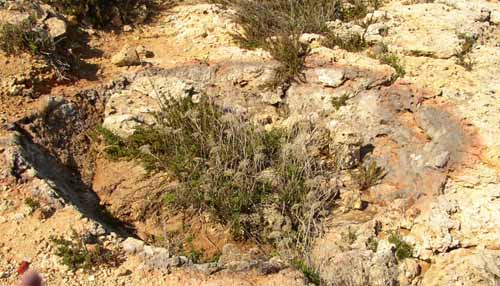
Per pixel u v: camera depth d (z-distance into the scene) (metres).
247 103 3.83
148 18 4.49
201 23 4.37
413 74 3.80
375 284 2.81
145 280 2.58
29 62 3.65
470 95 3.65
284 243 3.02
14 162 2.97
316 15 4.26
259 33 4.14
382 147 3.65
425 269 3.01
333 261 2.90
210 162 3.36
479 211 3.11
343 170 3.54
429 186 3.32
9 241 2.67
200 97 3.74
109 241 2.75
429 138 3.56
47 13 3.95
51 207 2.85
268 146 3.50
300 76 3.86
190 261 2.69
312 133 3.56
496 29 4.46
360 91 3.77
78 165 3.43
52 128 3.44
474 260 2.90
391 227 3.19
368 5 4.61
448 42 4.00
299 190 3.29
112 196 3.32
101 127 3.60
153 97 3.75
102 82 3.79
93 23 4.25
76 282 2.53
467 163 3.31
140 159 3.45
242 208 3.23
